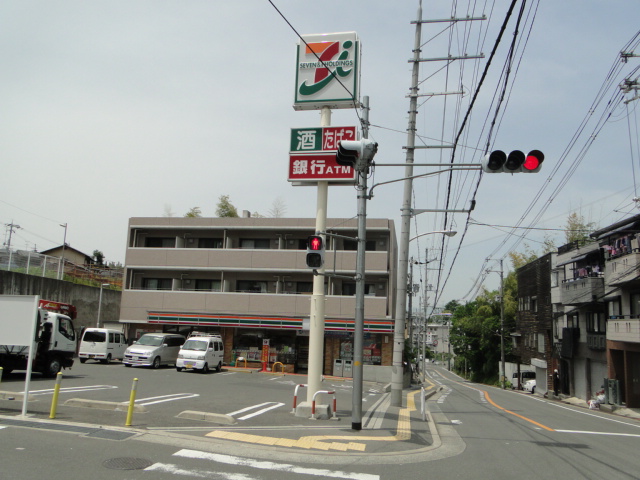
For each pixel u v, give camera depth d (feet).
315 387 40.09
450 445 33.27
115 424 31.45
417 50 55.26
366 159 34.37
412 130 55.67
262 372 97.96
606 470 27.68
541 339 125.90
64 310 70.08
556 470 26.99
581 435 42.14
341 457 26.86
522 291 147.02
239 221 110.63
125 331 111.34
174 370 88.02
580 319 100.94
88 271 136.98
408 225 54.70
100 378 64.54
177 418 35.40
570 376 105.60
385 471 24.77
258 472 22.86
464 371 244.22
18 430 27.89
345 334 99.40
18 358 59.41
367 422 38.73
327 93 42.91
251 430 32.53
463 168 34.42
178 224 112.98
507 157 30.09
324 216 41.65
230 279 111.45
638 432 47.85
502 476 25.08
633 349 76.38
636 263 72.69
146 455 24.36
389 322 98.53
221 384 68.39
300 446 28.50
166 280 114.62
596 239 91.09
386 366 98.63
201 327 110.22
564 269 106.83
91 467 21.84
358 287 35.58
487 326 175.32
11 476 19.99
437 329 404.57
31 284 98.73
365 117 41.22
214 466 23.31
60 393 46.75
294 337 106.83
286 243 110.93
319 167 41.78
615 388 80.07
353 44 43.21
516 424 47.70
